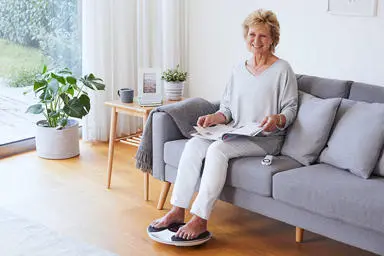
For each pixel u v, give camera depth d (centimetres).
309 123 286
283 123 290
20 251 276
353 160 264
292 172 266
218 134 299
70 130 406
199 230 280
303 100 299
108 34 429
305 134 286
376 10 358
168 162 309
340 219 243
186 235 279
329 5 379
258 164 276
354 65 377
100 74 432
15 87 411
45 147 405
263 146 293
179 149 303
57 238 290
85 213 320
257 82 302
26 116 424
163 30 462
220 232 299
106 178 373
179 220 294
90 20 420
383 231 230
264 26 297
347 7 370
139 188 357
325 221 251
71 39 434
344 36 378
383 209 229
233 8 434
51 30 421
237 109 309
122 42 439
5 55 400
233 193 285
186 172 290
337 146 274
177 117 313
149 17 455
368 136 263
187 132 315
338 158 272
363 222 235
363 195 238
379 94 286
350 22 372
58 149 404
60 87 399
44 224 306
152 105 343
